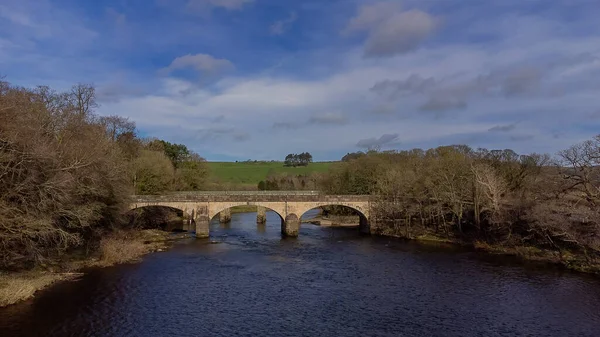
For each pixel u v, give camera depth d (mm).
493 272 52219
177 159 126375
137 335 31734
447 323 35125
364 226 91688
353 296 42469
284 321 35375
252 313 37250
